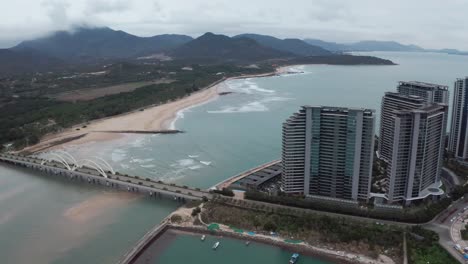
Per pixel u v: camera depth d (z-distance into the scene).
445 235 182.38
